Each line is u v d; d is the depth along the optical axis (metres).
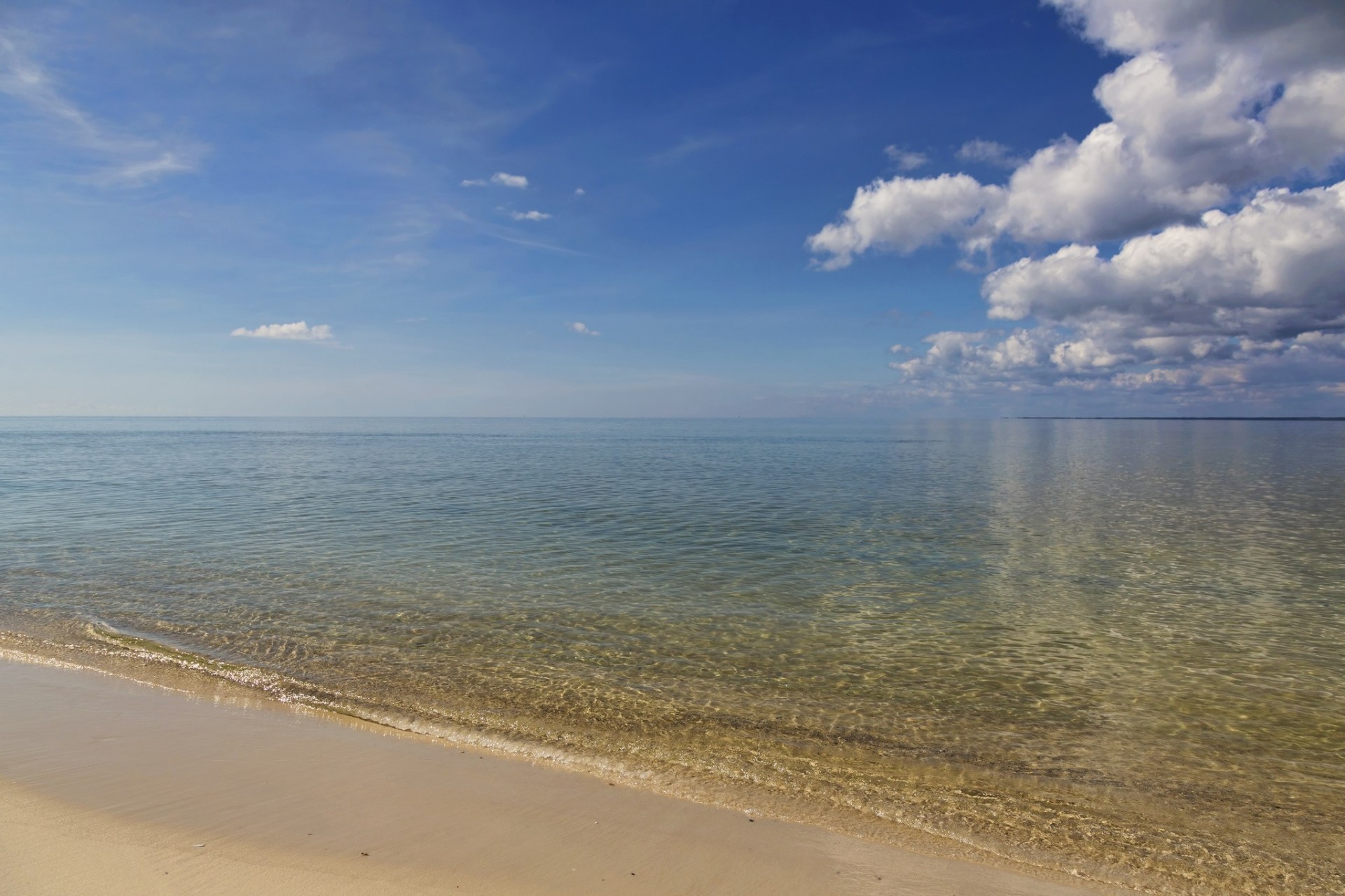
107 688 10.19
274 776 7.45
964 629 14.27
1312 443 111.88
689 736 9.09
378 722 9.20
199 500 33.66
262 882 5.44
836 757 8.59
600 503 34.00
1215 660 12.57
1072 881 6.12
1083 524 28.25
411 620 14.16
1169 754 8.88
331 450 85.00
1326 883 6.29
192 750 8.05
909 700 10.59
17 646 12.09
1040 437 142.88
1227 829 7.14
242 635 13.00
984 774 8.23
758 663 12.09
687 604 15.85
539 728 9.18
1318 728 9.75
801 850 6.36
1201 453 84.56
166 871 5.54
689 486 42.72
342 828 6.35
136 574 17.78
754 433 173.00
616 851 6.15
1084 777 8.23
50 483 40.97
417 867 5.75
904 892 5.75
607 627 14.00
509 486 42.25
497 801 7.04
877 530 26.53
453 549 21.81
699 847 6.31
